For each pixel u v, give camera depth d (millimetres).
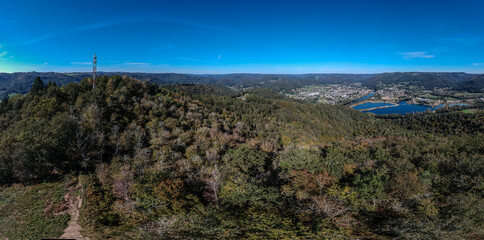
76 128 41469
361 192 26250
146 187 27547
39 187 32188
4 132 45438
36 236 23641
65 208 28578
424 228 21812
